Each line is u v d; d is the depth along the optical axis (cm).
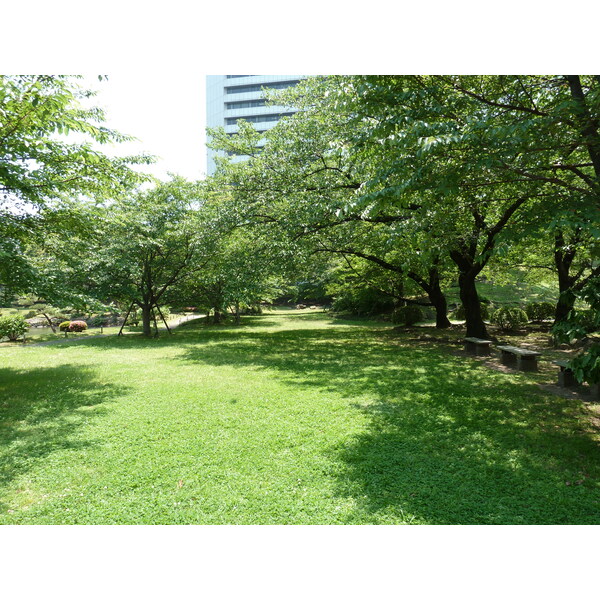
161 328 2345
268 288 2345
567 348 1187
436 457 447
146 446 485
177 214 1681
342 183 1169
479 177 508
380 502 356
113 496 371
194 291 1988
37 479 403
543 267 1565
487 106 573
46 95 603
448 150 475
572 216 397
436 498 363
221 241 1602
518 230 448
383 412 604
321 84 1039
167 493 373
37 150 719
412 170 466
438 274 1739
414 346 1328
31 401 692
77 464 436
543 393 705
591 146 466
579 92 520
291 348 1323
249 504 354
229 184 1448
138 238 1515
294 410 618
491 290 2508
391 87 529
